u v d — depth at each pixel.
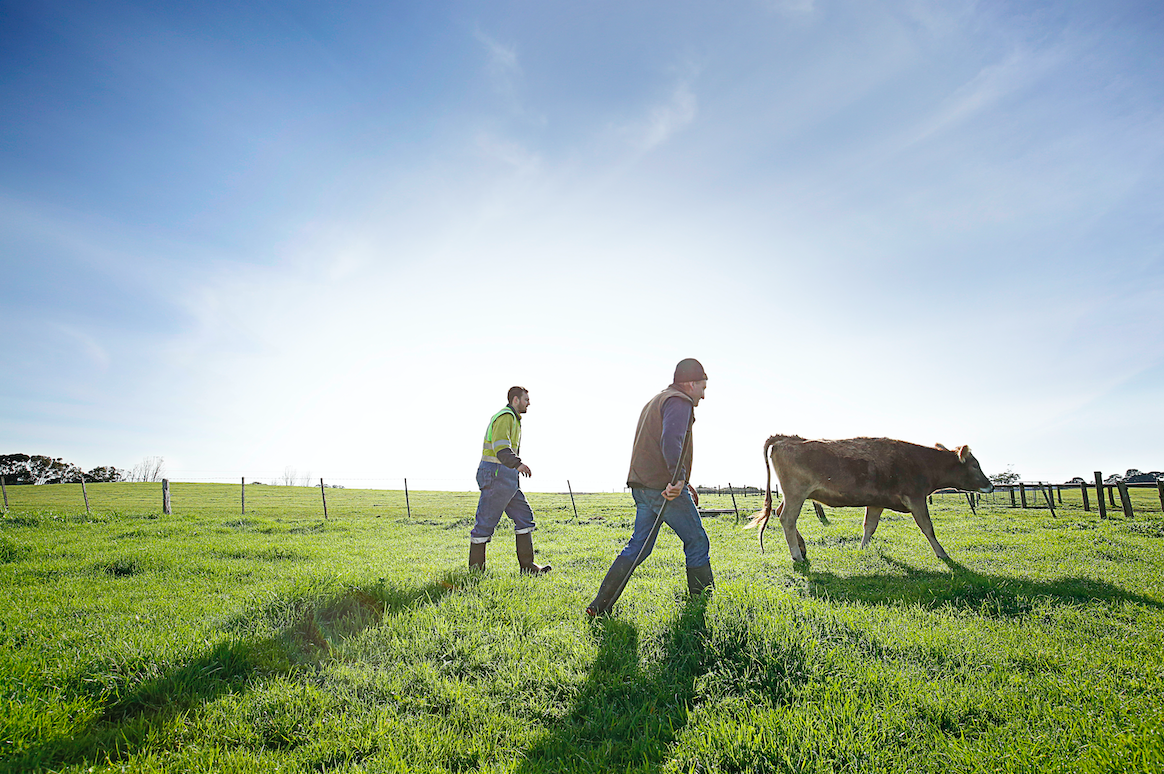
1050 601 5.27
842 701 3.20
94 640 4.14
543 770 2.71
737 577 7.16
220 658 3.67
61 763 2.64
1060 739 2.83
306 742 2.94
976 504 21.91
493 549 10.39
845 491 8.71
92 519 14.77
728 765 2.74
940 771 2.62
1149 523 12.48
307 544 10.61
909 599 5.64
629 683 3.55
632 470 5.01
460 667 3.80
